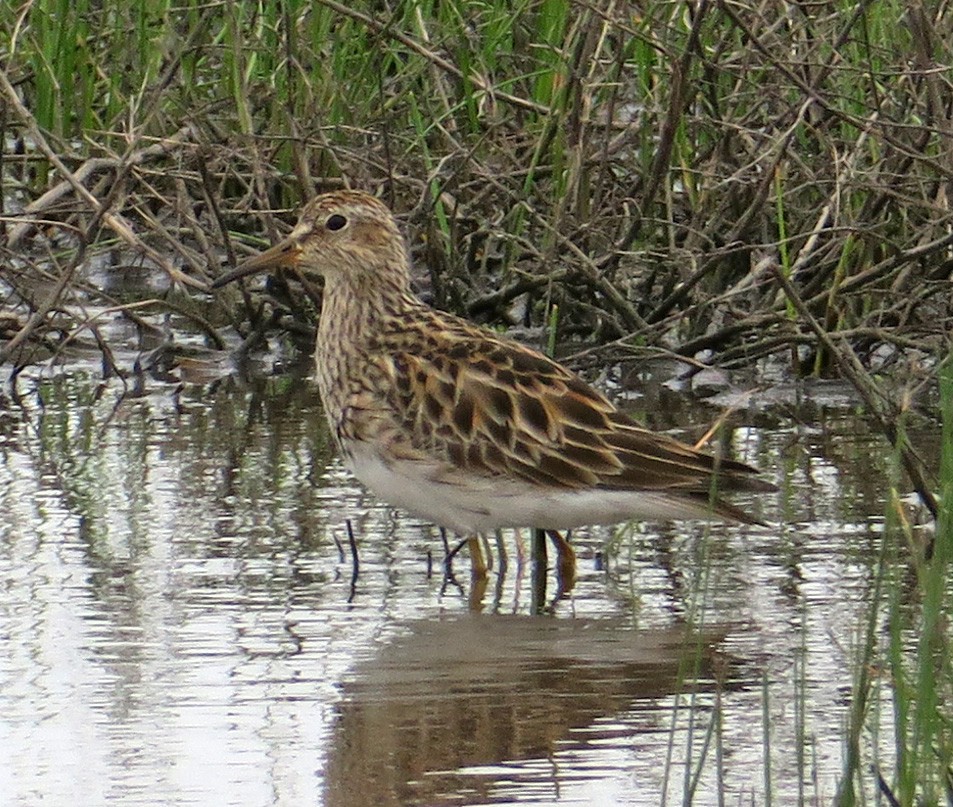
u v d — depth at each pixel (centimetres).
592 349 1831
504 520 1305
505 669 1117
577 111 1864
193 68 2072
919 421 1689
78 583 1264
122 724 1022
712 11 1916
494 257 2097
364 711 1045
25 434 1659
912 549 1002
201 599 1240
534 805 923
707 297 1898
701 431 1656
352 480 1524
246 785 944
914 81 1798
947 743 890
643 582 1288
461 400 1310
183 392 1820
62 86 2194
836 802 906
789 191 1864
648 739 1013
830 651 1141
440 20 2109
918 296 1794
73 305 1955
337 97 2027
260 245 2050
